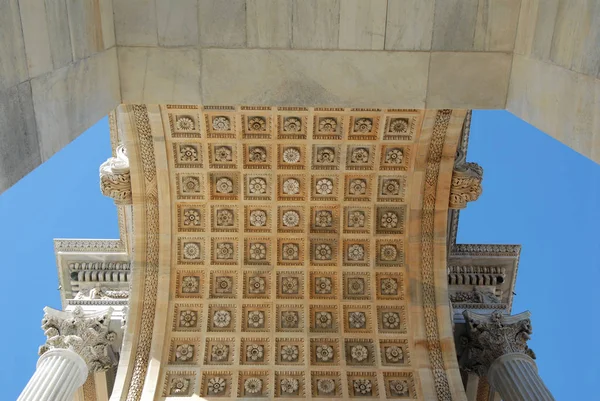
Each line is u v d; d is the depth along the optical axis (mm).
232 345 16062
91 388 16094
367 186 15766
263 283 16484
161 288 16141
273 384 15492
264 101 10281
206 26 10055
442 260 16156
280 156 15211
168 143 14930
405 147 15102
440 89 10250
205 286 16344
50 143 7496
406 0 10000
